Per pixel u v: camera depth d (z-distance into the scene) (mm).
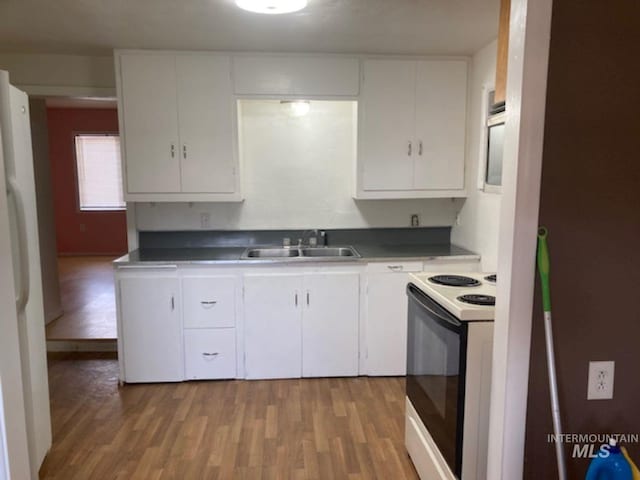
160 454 2422
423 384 2160
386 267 3256
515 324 1369
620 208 1367
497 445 1460
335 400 3010
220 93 3248
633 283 1401
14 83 3387
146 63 3180
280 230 3766
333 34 2857
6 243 1637
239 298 3217
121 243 8078
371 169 3422
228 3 2328
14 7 2393
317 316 3270
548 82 1298
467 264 3312
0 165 1617
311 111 3676
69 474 2256
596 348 1421
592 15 1284
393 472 2279
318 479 2223
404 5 2363
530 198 1316
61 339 3887
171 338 3213
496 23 2652
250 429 2662
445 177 3479
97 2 2324
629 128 1336
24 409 1932
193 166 3303
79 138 7793
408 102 3373
